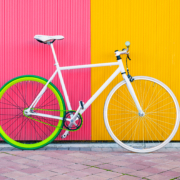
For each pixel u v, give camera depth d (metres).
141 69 3.55
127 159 2.91
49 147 3.47
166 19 3.53
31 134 3.55
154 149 3.25
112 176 2.36
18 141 3.56
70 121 3.24
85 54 3.52
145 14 3.52
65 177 2.33
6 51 3.50
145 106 3.57
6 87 3.35
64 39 3.51
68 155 3.04
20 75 3.52
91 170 2.52
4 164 2.68
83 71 3.53
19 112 3.54
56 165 2.66
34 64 3.52
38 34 3.50
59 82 3.52
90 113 3.56
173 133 3.30
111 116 3.57
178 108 3.31
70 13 3.51
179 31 3.54
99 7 3.51
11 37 3.50
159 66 3.55
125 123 3.58
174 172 2.47
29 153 3.13
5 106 3.53
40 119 3.53
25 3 3.49
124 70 3.28
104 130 3.58
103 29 3.52
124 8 3.51
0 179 2.27
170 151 3.34
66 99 3.33
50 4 3.50
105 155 3.07
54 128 3.54
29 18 3.50
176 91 3.57
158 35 3.53
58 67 3.33
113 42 3.52
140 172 2.47
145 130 3.59
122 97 3.56
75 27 3.51
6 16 3.49
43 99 3.52
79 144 3.51
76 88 3.53
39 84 3.52
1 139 3.55
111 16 3.51
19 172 2.45
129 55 3.54
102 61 3.53
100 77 3.54
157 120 3.58
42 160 2.83
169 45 3.54
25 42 3.51
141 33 3.52
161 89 3.56
